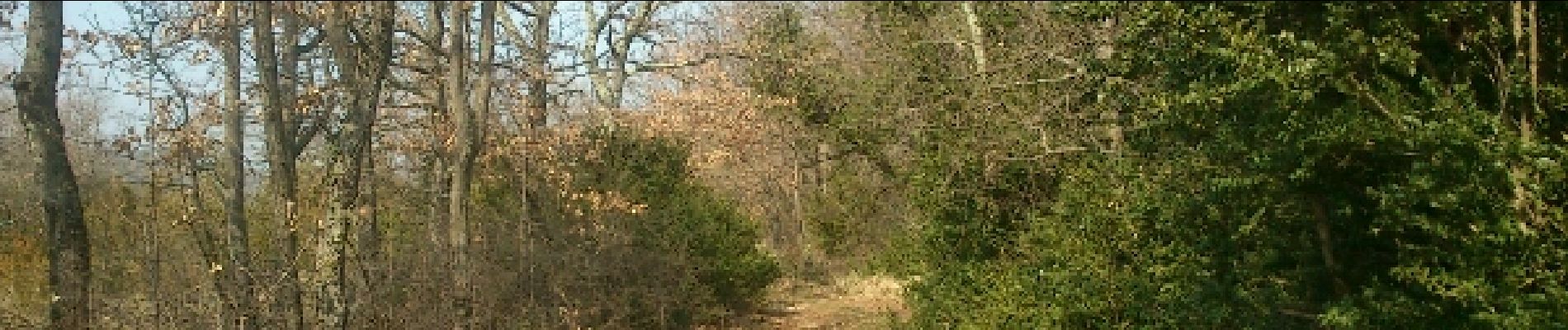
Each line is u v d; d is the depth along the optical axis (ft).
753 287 52.08
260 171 24.93
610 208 37.42
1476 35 17.90
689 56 44.50
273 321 23.90
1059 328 28.25
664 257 42.19
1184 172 23.04
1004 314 30.81
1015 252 33.68
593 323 38.96
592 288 38.06
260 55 23.04
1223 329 23.30
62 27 21.15
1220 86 18.63
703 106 44.11
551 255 35.65
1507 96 17.76
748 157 67.41
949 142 35.04
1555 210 16.75
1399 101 17.39
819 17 41.65
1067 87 33.30
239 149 23.72
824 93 41.11
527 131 33.40
